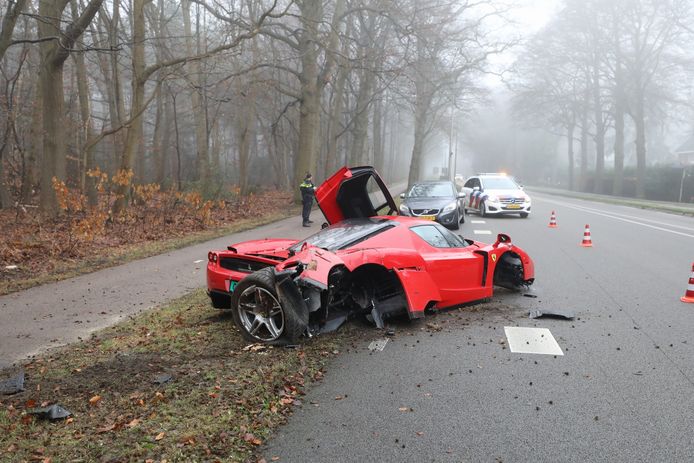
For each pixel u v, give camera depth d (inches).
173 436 138.8
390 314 246.1
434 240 277.6
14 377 179.5
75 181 1129.4
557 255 463.2
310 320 226.5
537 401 164.1
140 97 665.0
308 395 170.6
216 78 1096.2
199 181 986.1
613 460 130.0
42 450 131.0
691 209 1080.8
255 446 137.6
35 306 292.2
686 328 244.4
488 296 296.5
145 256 457.4
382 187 341.1
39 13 587.8
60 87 644.1
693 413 155.3
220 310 273.0
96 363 195.5
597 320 258.8
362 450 135.6
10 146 1071.0
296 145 1585.9
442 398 167.0
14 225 618.5
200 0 774.5
